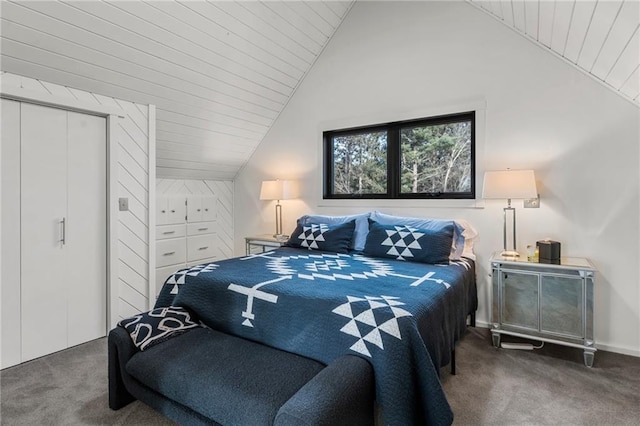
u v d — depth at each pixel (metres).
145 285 3.13
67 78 2.53
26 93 2.33
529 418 1.71
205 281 2.06
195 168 4.12
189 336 1.81
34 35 2.20
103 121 2.82
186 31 2.74
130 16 2.42
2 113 2.27
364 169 3.67
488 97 2.92
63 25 2.25
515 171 2.58
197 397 1.38
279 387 1.33
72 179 2.63
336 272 2.23
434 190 3.28
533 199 2.75
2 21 2.06
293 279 2.02
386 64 3.42
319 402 1.11
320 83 3.86
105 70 2.63
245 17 2.94
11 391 1.98
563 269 2.29
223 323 1.93
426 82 3.21
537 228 2.75
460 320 2.18
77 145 2.66
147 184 3.12
